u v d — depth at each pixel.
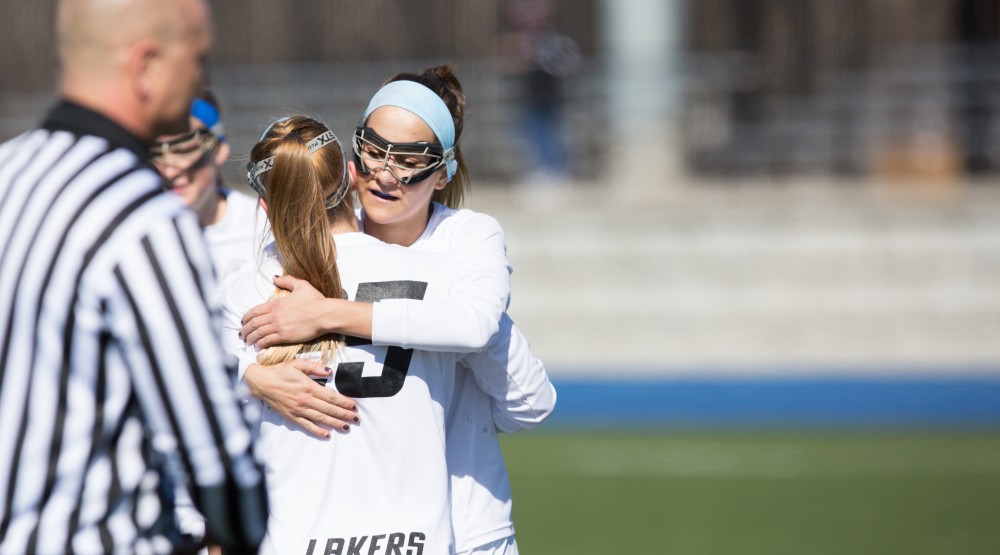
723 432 29.78
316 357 9.03
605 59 58.72
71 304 6.50
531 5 44.97
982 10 57.81
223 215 13.36
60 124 6.89
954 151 51.62
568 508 22.98
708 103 56.06
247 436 6.89
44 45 59.94
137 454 6.75
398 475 8.97
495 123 54.38
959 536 20.73
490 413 10.14
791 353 35.88
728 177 56.12
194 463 6.74
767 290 38.06
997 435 28.78
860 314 37.03
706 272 38.50
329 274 9.17
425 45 61.16
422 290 9.40
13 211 6.70
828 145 56.28
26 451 6.46
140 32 6.77
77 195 6.65
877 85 56.78
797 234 38.81
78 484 6.54
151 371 6.62
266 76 58.09
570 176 51.44
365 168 9.68
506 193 47.19
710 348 36.47
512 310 38.38
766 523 21.72
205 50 7.11
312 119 9.50
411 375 9.09
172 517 7.10
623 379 32.56
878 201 40.69
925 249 38.03
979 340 35.81
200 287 6.77
